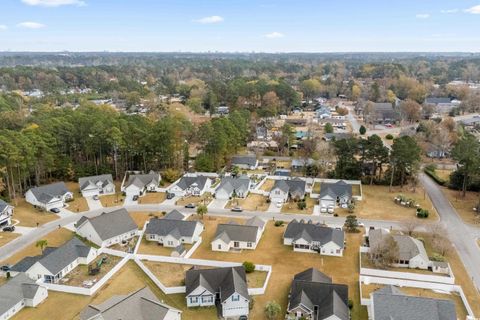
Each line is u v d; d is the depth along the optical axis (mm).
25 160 87938
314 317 49094
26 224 78812
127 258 64562
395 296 46719
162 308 46125
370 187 100812
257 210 85938
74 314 50594
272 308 48031
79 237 73000
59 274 59000
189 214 83938
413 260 60531
